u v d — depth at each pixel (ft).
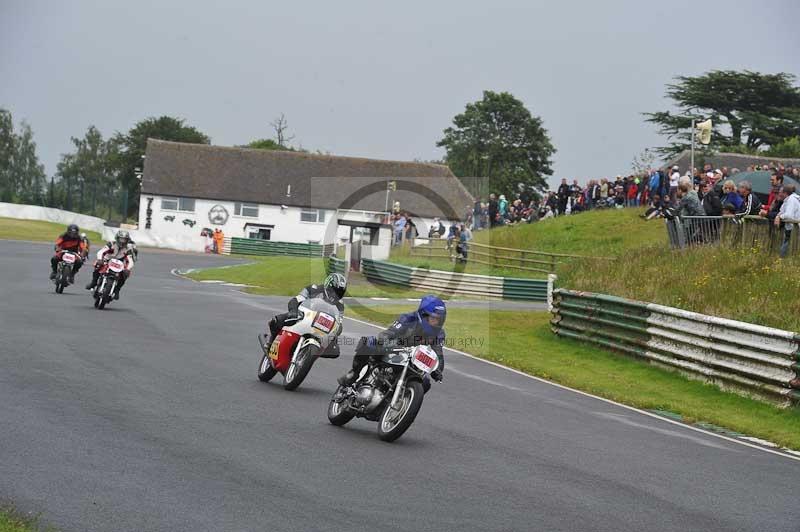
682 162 350.23
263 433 58.95
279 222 476.54
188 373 79.97
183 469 48.52
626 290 135.23
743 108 451.12
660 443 71.36
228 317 133.18
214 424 60.13
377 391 62.08
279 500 44.55
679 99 459.32
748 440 78.79
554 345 129.59
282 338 76.33
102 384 70.64
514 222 278.26
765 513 51.75
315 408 69.67
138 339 99.40
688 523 47.80
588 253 230.68
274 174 483.10
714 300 121.80
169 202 473.67
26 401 61.72
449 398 82.07
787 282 119.75
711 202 147.13
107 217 494.59
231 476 48.01
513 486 51.85
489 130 434.71
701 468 62.95
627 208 263.90
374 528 41.65
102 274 127.95
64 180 506.07
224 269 270.26
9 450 49.08
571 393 94.73
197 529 39.40
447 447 60.90
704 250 139.64
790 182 168.35
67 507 40.83
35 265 224.53
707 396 99.81
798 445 77.71
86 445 51.60
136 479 45.91
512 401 84.43
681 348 110.32
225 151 491.72
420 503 46.37
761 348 97.66
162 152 485.56
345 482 48.98
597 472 57.93
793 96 450.71
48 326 103.65
